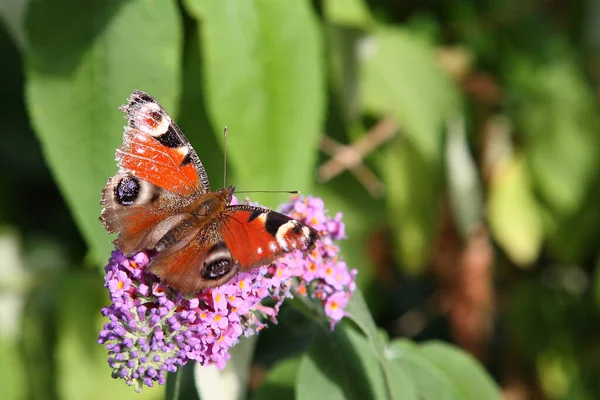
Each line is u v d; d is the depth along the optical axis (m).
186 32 0.44
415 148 0.48
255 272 0.34
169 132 0.36
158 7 0.40
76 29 0.40
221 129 0.41
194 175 0.36
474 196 0.48
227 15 0.41
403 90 0.47
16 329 0.47
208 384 0.37
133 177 0.35
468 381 0.38
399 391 0.36
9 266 0.48
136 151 0.35
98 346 0.45
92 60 0.40
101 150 0.40
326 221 0.36
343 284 0.35
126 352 0.32
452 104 0.48
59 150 0.40
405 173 0.48
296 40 0.42
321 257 0.35
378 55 0.47
